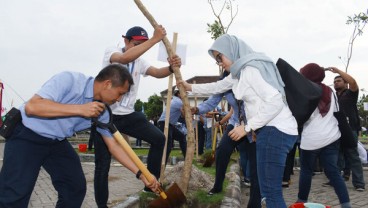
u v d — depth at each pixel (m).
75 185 3.29
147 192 5.05
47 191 6.03
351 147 4.73
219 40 3.70
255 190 4.56
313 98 3.32
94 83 3.08
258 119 3.21
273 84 3.26
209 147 12.90
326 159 4.69
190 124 4.62
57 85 2.94
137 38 4.65
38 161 3.05
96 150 4.32
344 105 6.93
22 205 2.99
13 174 2.93
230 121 5.32
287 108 3.39
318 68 4.81
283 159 3.30
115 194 5.84
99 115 3.08
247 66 3.35
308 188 4.84
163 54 5.14
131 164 3.54
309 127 4.67
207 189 5.59
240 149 7.14
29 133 2.99
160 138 4.80
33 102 2.80
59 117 2.90
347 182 8.02
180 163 6.31
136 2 4.44
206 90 4.83
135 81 4.75
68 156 3.28
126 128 4.71
